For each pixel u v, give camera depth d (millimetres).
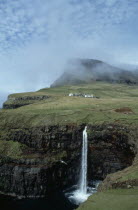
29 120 96625
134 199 37656
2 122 99875
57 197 74312
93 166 87812
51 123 91375
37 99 192500
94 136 87438
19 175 79312
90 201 38969
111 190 44250
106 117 95438
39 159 81438
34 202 70250
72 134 88500
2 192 79750
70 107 118188
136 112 102500
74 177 86562
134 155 78250
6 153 84938
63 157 83625
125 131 84312
